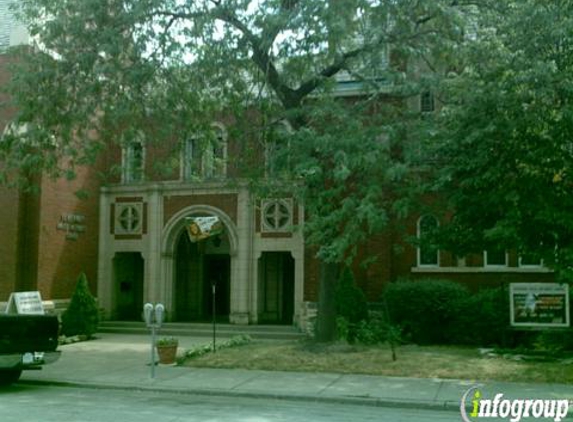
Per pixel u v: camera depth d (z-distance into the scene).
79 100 15.79
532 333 17.70
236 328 22.45
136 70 14.95
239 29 15.56
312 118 15.05
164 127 17.25
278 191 16.91
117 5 14.94
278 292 25.28
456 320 18.80
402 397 11.47
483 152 13.70
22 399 11.45
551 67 12.43
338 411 10.63
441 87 14.67
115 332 23.33
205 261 26.66
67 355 17.22
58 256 23.31
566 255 13.68
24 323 12.45
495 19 14.65
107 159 25.58
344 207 12.99
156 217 24.55
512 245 14.16
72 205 24.06
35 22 17.84
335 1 13.16
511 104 13.23
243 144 17.75
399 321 19.27
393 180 14.20
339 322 18.16
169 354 15.40
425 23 15.66
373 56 15.18
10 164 16.17
